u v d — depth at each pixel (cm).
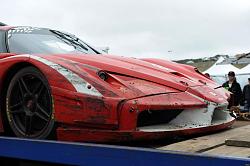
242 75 1347
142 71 282
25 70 279
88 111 246
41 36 364
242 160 148
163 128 258
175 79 287
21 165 237
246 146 203
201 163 158
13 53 313
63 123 255
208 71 1488
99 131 246
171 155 166
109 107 242
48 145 212
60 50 350
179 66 350
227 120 298
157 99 254
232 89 745
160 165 169
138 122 257
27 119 281
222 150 199
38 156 216
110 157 186
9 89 287
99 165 190
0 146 235
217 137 249
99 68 272
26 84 282
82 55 298
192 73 336
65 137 256
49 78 259
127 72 276
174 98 262
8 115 287
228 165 151
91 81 254
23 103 284
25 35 355
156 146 254
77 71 259
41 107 274
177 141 263
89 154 194
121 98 245
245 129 288
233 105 325
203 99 274
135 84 264
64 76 255
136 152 177
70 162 201
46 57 273
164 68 315
